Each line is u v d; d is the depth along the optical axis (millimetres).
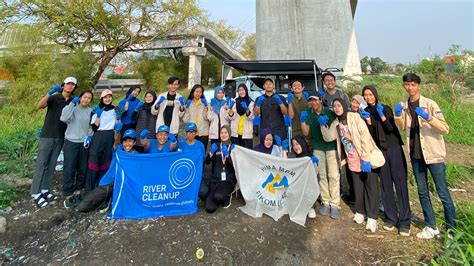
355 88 10375
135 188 3822
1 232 3543
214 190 4094
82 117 4262
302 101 4918
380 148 3664
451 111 9617
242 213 3941
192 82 23531
